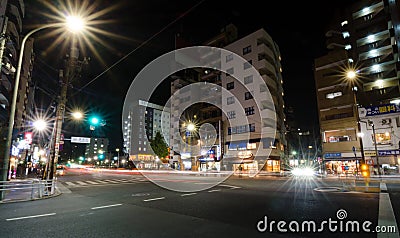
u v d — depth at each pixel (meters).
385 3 36.78
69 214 7.74
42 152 37.09
